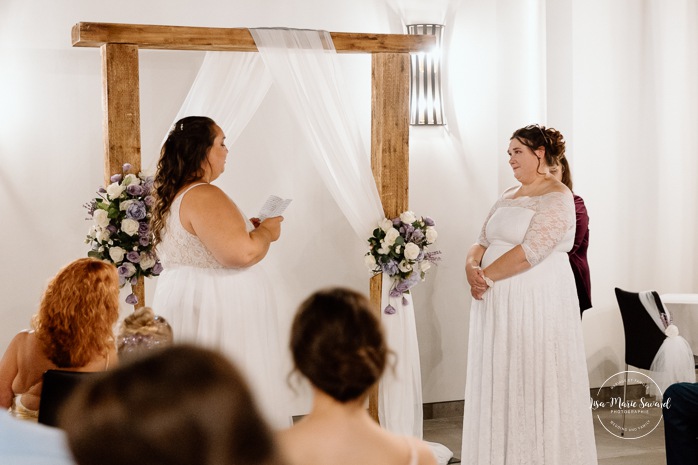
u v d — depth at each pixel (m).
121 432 0.77
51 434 1.10
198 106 4.11
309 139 4.11
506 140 5.45
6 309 4.53
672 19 5.60
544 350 3.73
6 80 4.48
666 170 5.64
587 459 3.82
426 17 5.21
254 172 4.92
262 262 4.96
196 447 0.78
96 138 4.64
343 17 5.06
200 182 3.48
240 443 0.80
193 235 3.46
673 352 4.70
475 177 5.38
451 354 5.39
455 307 5.38
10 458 1.06
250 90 4.17
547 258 3.78
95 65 4.61
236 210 3.47
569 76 5.45
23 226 4.54
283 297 5.01
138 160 4.03
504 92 5.44
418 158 5.26
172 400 0.78
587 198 5.51
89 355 2.70
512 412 3.75
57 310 2.67
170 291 3.51
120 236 3.86
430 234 4.32
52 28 4.53
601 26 5.48
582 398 3.81
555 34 5.48
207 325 3.46
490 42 5.39
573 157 5.46
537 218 3.73
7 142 4.50
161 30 3.98
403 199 4.46
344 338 1.52
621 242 5.60
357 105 5.11
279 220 3.70
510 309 3.75
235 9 4.84
